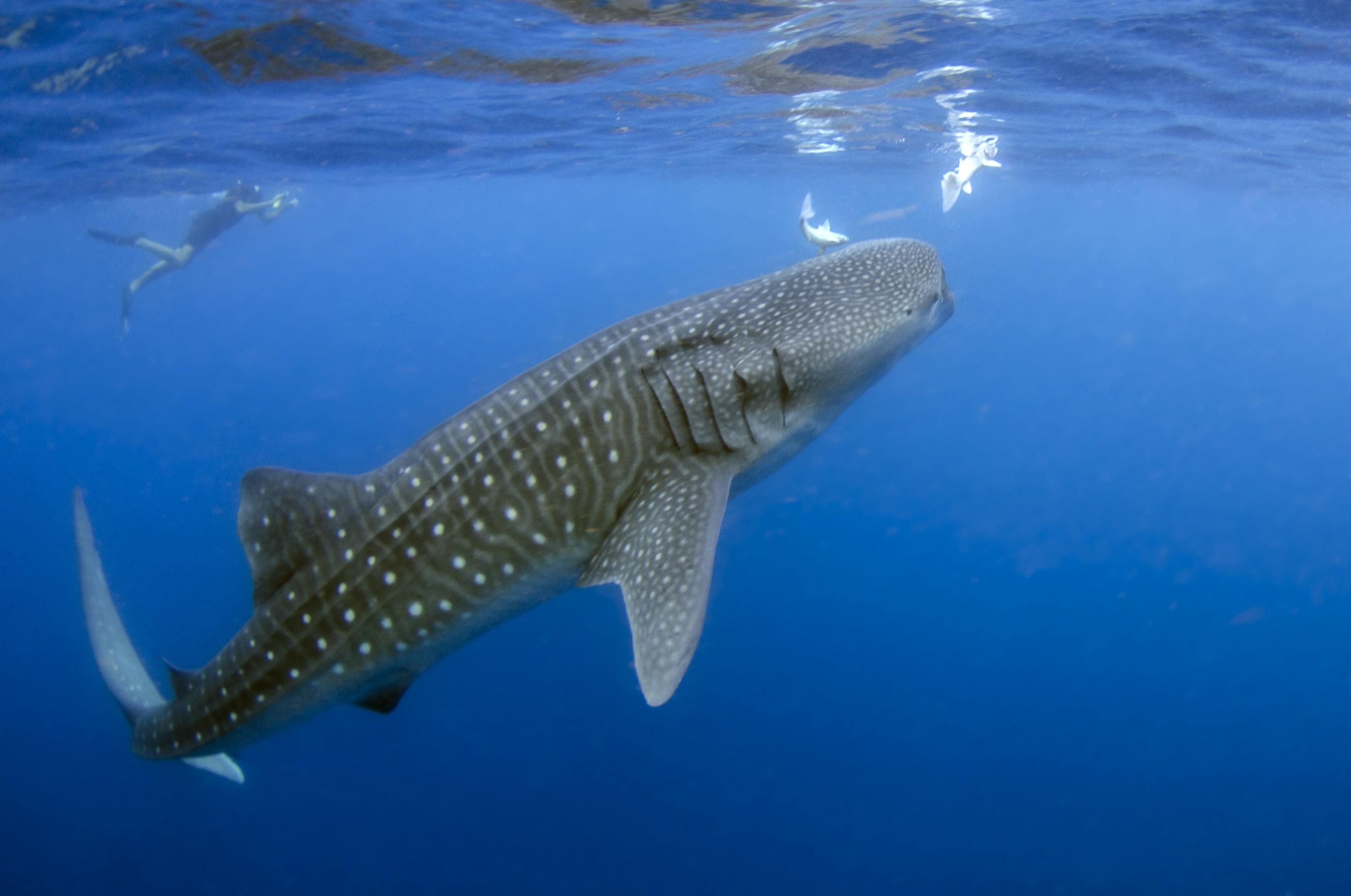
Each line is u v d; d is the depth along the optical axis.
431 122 15.19
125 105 11.79
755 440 4.02
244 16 8.82
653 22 9.34
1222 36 9.69
